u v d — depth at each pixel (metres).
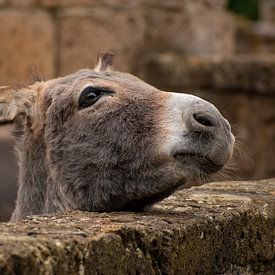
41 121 14.23
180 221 11.28
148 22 33.50
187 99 12.55
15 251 8.70
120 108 13.09
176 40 34.03
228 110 31.05
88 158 13.30
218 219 11.96
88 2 32.84
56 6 32.78
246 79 30.73
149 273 10.46
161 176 12.56
